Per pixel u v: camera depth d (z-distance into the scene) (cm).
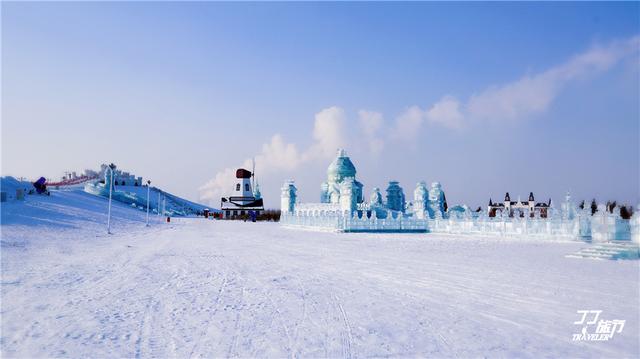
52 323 1020
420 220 5997
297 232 5869
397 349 865
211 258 2480
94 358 788
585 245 3603
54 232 3869
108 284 1559
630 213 6050
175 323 1038
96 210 7381
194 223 9181
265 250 3042
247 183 15038
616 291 1479
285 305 1246
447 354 838
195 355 812
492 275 1841
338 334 962
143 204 12325
